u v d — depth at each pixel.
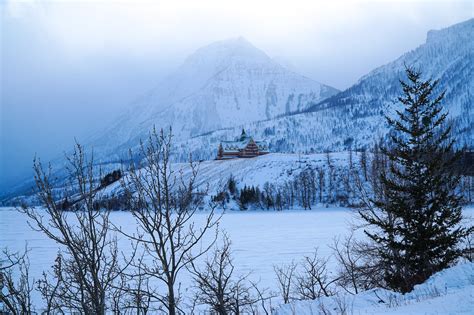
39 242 54.09
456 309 9.22
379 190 23.22
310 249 44.53
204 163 188.62
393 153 21.75
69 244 6.16
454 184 20.52
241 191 129.88
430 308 9.99
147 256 32.31
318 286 24.62
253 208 127.38
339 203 118.94
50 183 6.18
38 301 14.72
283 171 157.38
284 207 130.12
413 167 20.94
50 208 6.09
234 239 55.66
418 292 13.77
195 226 73.62
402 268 20.59
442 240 19.55
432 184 19.73
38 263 35.47
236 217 99.81
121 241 43.06
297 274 29.84
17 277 26.31
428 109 20.70
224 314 8.69
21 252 43.81
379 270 21.03
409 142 20.89
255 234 62.09
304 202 125.00
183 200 7.41
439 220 19.94
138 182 6.99
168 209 7.17
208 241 53.16
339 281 23.78
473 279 13.33
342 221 79.69
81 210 6.35
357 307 13.11
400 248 20.02
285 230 67.25
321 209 118.94
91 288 6.57
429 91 20.41
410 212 19.89
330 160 154.25
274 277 29.83
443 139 20.48
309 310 13.66
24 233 70.06
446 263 19.42
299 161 162.75
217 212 110.44
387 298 13.91
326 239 52.66
